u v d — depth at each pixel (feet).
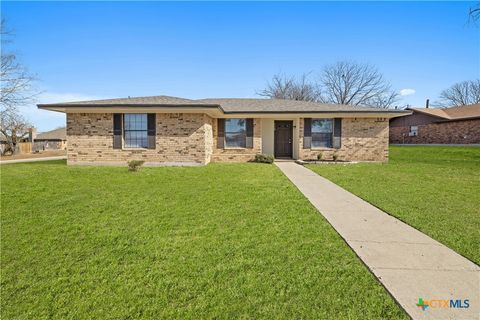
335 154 46.83
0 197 20.18
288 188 23.61
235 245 11.76
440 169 36.19
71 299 8.17
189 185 24.84
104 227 13.98
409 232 13.21
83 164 40.86
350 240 12.29
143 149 40.63
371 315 7.36
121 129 40.50
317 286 8.70
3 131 90.53
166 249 11.43
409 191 22.41
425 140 87.61
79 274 9.53
